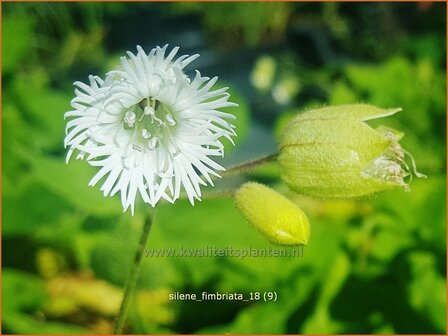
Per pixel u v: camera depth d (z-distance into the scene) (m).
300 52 0.20
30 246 0.11
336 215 0.11
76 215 0.11
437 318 0.09
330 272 0.09
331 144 0.07
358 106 0.07
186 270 0.10
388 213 0.10
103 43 0.20
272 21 0.21
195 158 0.06
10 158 0.11
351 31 0.20
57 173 0.10
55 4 0.19
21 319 0.09
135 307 0.10
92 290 0.11
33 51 0.18
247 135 0.16
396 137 0.07
